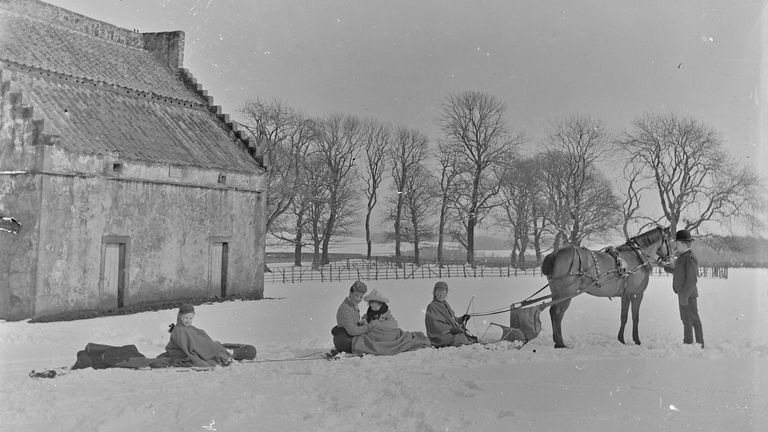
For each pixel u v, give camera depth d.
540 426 6.80
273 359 11.50
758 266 63.75
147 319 20.50
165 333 16.38
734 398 8.09
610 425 6.85
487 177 76.50
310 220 71.12
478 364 10.61
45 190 21.30
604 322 19.56
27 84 24.64
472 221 77.62
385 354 11.89
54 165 21.58
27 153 21.50
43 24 28.81
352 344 11.93
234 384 8.95
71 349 13.34
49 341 14.67
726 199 63.34
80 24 30.80
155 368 10.28
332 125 73.31
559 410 7.47
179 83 34.00
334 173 73.69
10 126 21.83
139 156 25.05
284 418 7.16
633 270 13.83
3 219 21.22
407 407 7.57
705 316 21.50
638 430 6.67
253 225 31.02
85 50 29.95
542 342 14.00
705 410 7.48
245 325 19.06
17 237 21.27
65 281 21.92
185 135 29.88
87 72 28.12
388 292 35.84
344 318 12.00
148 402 7.82
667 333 16.38
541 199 72.88
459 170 77.06
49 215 21.44
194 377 9.47
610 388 8.67
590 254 13.59
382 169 81.88
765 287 39.00
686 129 65.31
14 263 21.20
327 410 7.52
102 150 23.53
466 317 13.92
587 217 70.00
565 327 18.17
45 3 29.03
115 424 6.89
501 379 9.33
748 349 12.37
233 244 29.86
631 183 69.38
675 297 30.89
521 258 75.81
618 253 13.92
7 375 9.76
